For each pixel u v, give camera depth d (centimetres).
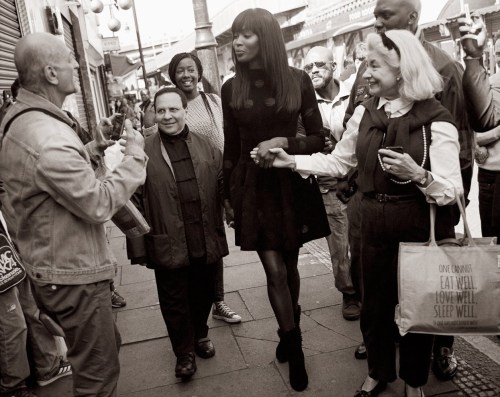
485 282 219
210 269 328
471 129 276
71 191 207
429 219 237
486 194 324
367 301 261
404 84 225
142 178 231
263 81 273
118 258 577
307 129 288
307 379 292
